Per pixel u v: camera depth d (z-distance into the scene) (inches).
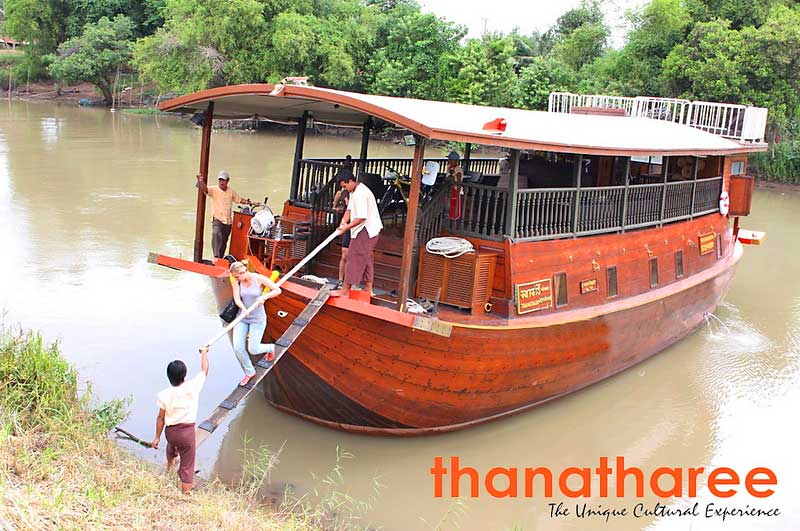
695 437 358.0
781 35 1119.0
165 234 636.7
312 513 266.5
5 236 599.5
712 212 501.7
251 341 283.4
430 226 334.6
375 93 1560.0
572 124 386.9
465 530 274.7
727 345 483.2
